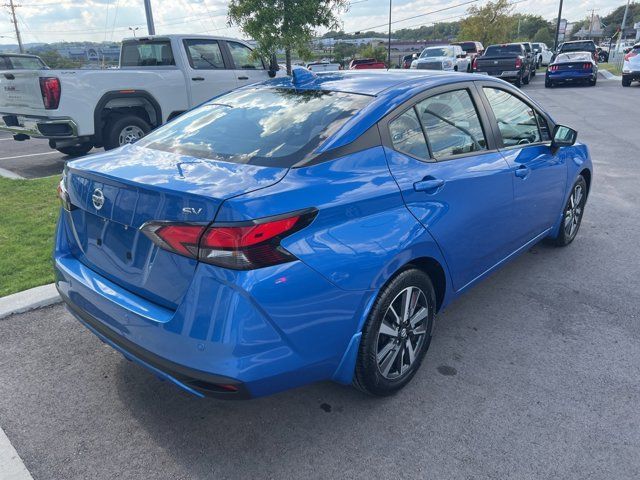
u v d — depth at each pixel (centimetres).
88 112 825
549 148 434
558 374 321
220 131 303
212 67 1004
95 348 349
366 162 273
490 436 271
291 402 298
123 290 258
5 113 882
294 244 229
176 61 951
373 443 267
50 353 343
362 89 315
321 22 1173
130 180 244
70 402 297
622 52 3300
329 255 239
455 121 338
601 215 615
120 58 1051
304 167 252
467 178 324
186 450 263
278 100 326
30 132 841
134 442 268
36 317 385
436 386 311
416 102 312
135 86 877
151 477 247
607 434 271
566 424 279
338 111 292
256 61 1125
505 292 429
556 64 2334
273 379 232
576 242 534
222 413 289
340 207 247
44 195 676
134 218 241
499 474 247
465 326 377
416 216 283
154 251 238
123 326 249
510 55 2475
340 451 262
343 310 249
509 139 390
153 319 235
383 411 290
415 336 304
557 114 1441
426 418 284
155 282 240
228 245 215
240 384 222
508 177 366
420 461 255
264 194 227
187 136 307
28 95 816
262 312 221
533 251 512
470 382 314
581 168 490
